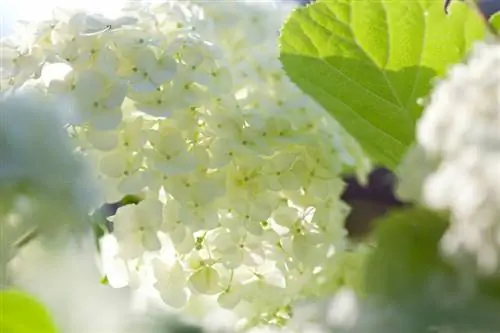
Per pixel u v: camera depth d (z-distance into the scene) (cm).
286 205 79
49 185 67
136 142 76
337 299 63
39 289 73
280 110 81
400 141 83
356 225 81
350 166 86
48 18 78
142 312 81
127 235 76
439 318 55
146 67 76
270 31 85
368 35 82
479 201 61
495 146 62
